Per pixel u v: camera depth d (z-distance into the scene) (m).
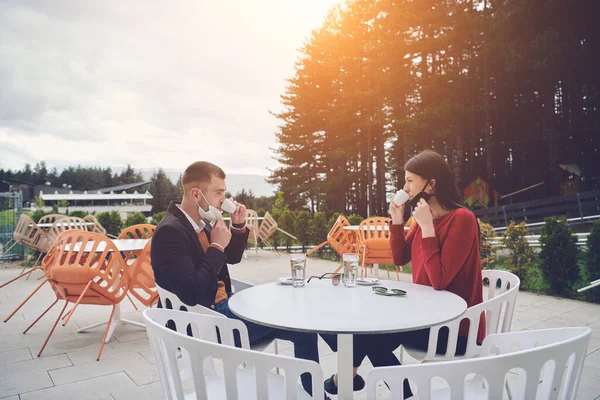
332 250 10.02
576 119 19.84
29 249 9.84
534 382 0.99
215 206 2.43
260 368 1.10
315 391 1.11
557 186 17.91
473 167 20.14
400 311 1.63
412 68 20.19
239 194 51.75
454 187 2.32
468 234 2.09
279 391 1.62
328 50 27.81
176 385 1.23
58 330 4.09
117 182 132.75
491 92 18.75
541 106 20.67
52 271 3.39
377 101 21.55
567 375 1.09
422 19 18.58
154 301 3.69
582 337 1.06
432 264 2.08
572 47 15.48
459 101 18.94
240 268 8.16
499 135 21.78
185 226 2.30
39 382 2.84
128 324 4.31
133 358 3.31
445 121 18.67
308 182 32.59
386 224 5.95
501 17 16.09
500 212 18.23
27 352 3.45
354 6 23.69
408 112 20.91
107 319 4.49
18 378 2.91
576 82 18.94
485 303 1.84
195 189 2.39
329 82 29.58
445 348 2.03
